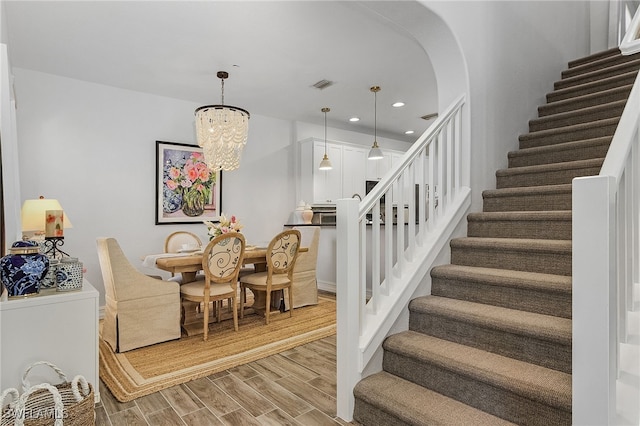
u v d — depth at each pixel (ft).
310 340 10.71
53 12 9.30
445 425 5.24
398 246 7.68
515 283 6.64
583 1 15.53
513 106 11.09
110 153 14.74
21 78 12.93
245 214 18.78
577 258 3.82
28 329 6.24
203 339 10.80
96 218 14.39
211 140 12.65
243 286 13.06
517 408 5.21
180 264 10.80
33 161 13.12
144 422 6.53
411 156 7.78
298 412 6.83
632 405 4.27
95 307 6.96
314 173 19.77
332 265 16.80
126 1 8.91
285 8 9.32
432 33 8.88
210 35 10.64
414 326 7.47
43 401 5.96
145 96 15.65
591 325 3.71
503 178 10.17
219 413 6.81
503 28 10.65
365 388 6.36
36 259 6.55
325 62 12.63
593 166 8.50
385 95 16.22
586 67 12.86
